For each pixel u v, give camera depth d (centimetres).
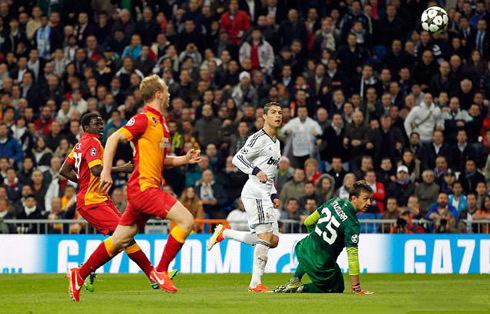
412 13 5422
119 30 5588
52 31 5678
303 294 2147
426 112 4694
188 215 1930
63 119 5122
